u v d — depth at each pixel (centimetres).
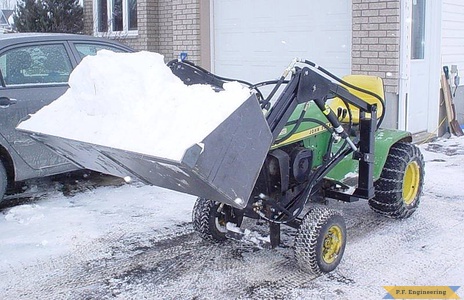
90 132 330
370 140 435
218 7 1010
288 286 376
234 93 307
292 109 359
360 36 768
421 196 558
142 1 1215
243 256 429
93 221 510
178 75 425
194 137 285
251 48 966
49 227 495
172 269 407
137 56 338
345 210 536
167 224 502
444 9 866
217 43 1024
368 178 440
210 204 436
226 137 293
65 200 575
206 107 303
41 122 367
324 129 426
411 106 826
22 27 1395
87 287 380
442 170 680
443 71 882
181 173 301
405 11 730
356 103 420
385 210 493
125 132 312
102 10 1369
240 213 433
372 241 455
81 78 343
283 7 902
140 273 401
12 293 373
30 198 583
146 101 321
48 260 425
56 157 568
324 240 388
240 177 306
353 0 770
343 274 394
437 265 407
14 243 458
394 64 739
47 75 570
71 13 1399
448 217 513
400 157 486
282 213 395
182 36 1052
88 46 611
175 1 1053
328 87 386
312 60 869
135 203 564
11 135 535
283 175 387
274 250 440
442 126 900
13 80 544
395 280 383
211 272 401
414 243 450
